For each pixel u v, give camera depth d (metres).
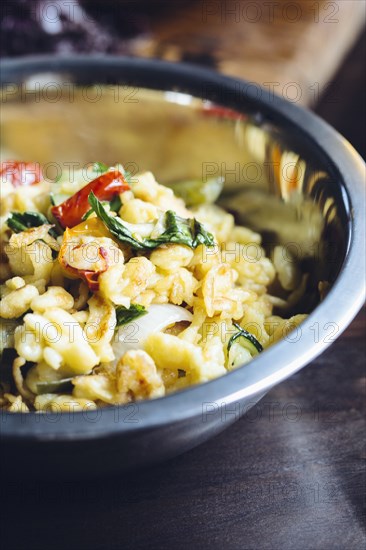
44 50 0.50
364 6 0.63
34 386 0.31
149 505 0.31
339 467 0.33
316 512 0.31
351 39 0.62
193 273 0.34
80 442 0.26
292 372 0.27
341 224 0.33
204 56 0.54
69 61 0.40
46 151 0.42
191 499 0.32
